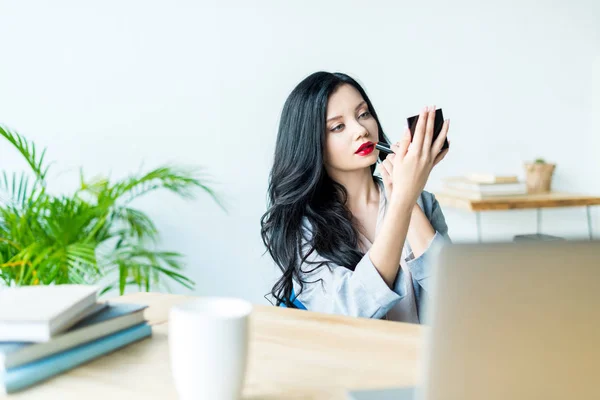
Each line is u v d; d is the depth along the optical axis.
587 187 2.81
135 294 1.21
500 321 0.50
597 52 2.75
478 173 2.80
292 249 1.48
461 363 0.51
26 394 0.70
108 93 2.84
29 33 2.88
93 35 2.83
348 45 2.73
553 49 2.76
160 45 2.79
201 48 2.76
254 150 2.76
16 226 2.32
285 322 1.01
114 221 2.81
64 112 2.88
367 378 0.76
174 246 2.82
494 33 2.75
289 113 1.50
